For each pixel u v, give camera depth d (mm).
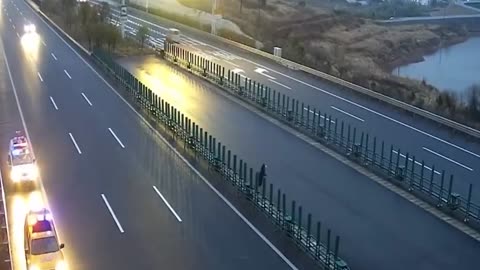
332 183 27797
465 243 22391
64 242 21969
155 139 33875
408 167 29438
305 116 37969
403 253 21516
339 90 45312
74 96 43031
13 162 27828
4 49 61750
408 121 37656
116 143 33031
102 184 27406
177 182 27688
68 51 60625
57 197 25969
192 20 85250
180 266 20438
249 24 87562
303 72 51500
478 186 27484
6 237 22094
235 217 24234
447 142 33750
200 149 31016
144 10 94062
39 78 48656
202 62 52688
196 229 23141
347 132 35031
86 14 69312
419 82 55000
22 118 37656
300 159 30875
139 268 20281
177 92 44250
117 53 59250
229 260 20875
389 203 25766
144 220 23844
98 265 20438
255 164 29844
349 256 21188
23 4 103312
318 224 21031
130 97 42594
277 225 23484
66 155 31141
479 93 50000
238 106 40719
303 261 20875
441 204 25531
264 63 55469
